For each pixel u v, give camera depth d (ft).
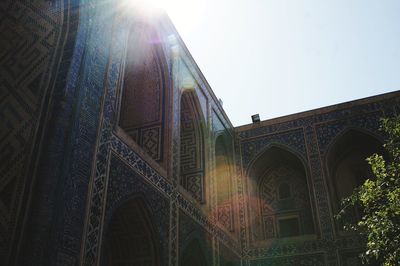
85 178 16.67
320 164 39.60
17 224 13.79
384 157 39.63
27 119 16.22
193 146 34.73
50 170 14.76
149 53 28.66
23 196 14.28
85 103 17.74
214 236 31.96
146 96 28.53
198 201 32.09
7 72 17.88
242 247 38.91
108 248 22.95
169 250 23.77
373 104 40.09
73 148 16.15
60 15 18.65
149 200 22.50
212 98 38.65
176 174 26.96
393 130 24.02
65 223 14.83
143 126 27.71
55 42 18.01
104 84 19.63
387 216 20.85
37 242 13.46
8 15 18.53
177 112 29.12
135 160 21.67
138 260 22.56
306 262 36.73
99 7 20.38
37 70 17.47
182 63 32.01
